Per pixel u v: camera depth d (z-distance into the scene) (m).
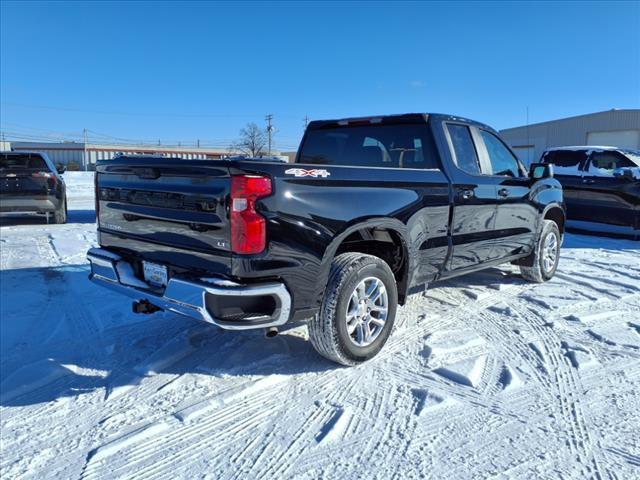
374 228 3.72
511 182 5.03
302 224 3.02
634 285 5.70
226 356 3.70
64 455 2.56
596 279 6.06
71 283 5.79
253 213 2.82
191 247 3.07
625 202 9.38
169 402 3.07
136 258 3.59
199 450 2.58
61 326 4.38
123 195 3.62
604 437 2.65
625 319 4.52
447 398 3.04
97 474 2.40
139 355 3.78
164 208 3.23
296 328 4.29
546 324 4.38
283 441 2.65
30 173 10.35
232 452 2.56
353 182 3.36
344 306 3.31
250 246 2.82
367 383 3.28
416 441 2.63
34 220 11.78
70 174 38.72
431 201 3.97
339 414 2.89
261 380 3.29
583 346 3.85
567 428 2.74
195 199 3.00
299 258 3.02
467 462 2.45
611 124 31.14
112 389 3.24
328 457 2.51
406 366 3.53
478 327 4.31
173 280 3.02
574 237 9.88
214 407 2.99
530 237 5.53
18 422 2.88
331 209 3.18
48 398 3.14
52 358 3.73
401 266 3.91
